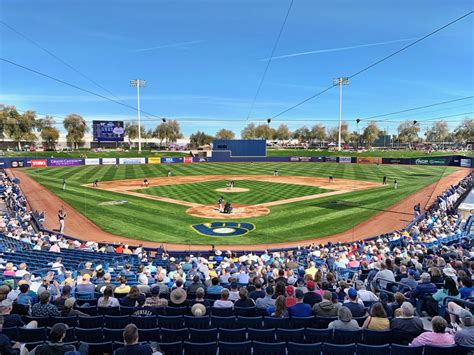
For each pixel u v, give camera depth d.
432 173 72.50
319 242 28.36
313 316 9.04
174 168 85.12
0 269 16.41
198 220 34.75
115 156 102.81
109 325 9.06
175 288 11.17
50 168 80.44
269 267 16.83
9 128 114.56
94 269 16.55
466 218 32.19
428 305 10.27
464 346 6.83
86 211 38.22
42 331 8.01
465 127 131.88
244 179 65.06
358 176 69.00
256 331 8.16
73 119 133.12
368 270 15.52
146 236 29.77
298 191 51.31
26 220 31.59
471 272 13.20
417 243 21.45
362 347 7.22
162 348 7.56
